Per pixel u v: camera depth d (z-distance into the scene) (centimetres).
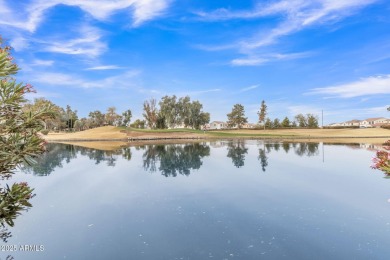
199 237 665
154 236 670
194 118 9550
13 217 416
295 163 1970
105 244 628
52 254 582
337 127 10800
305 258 560
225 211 859
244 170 1666
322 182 1298
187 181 1331
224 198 1012
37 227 732
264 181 1327
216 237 665
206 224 750
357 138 6297
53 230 711
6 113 387
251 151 2956
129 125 10381
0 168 394
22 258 566
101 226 737
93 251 594
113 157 2398
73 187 1202
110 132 6856
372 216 802
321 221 766
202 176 1470
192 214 833
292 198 1008
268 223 753
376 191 1113
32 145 396
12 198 411
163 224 750
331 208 882
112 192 1111
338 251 587
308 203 941
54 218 801
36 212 855
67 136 6341
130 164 1945
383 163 435
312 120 11294
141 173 1568
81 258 563
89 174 1532
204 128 10181
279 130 10244
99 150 3152
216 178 1409
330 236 663
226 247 610
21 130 407
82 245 622
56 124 8819
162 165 1897
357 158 2255
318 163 1959
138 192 1109
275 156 2442
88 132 7312
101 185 1244
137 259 558
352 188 1168
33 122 413
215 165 1888
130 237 667
